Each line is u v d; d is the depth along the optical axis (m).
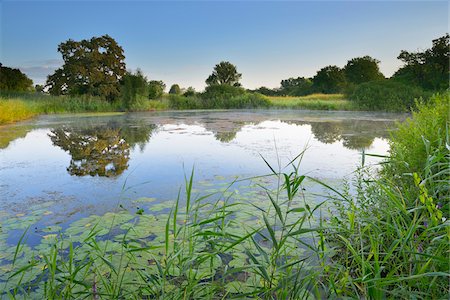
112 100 21.48
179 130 9.99
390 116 15.38
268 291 1.73
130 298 1.80
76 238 2.62
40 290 1.92
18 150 6.67
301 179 1.85
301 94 41.69
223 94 25.25
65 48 20.56
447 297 1.43
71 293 1.75
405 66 21.89
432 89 20.52
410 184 2.71
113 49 21.25
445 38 19.97
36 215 3.15
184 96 27.02
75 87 20.73
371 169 4.59
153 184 4.16
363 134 8.64
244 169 4.91
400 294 1.64
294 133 9.02
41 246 2.48
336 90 36.56
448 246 1.72
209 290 1.84
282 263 2.15
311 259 2.22
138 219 3.00
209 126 11.18
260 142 7.44
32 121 13.07
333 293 1.66
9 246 2.51
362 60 34.72
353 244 2.15
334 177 4.35
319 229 1.72
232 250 2.36
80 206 3.39
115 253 2.35
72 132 9.50
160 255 2.30
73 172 4.85
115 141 7.76
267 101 24.12
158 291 1.84
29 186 4.15
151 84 24.34
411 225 1.79
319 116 15.73
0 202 3.54
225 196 3.64
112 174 4.71
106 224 2.89
